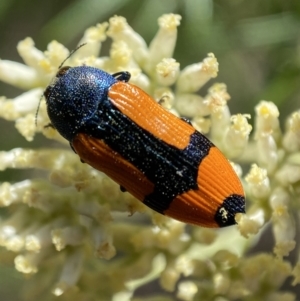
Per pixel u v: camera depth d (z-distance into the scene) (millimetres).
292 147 67
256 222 65
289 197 67
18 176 83
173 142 62
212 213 61
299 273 65
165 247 68
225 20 84
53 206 66
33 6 90
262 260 66
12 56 98
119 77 67
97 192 66
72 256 66
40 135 87
